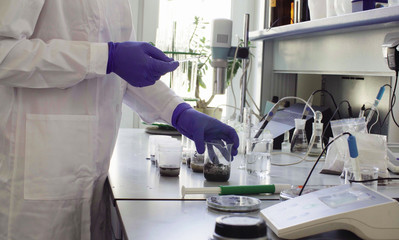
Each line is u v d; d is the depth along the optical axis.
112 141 1.50
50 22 1.35
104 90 1.47
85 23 1.39
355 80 2.28
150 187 1.26
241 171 1.53
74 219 1.39
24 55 1.23
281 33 2.14
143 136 2.38
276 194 1.21
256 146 1.48
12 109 1.33
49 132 1.34
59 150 1.35
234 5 3.20
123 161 1.67
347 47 1.96
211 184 1.32
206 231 0.89
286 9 2.29
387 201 0.85
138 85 1.41
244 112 1.90
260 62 2.51
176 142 1.59
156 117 1.66
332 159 1.49
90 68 1.30
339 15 1.71
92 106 1.41
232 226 0.77
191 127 1.53
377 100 1.70
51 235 1.35
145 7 3.02
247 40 1.98
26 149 1.33
